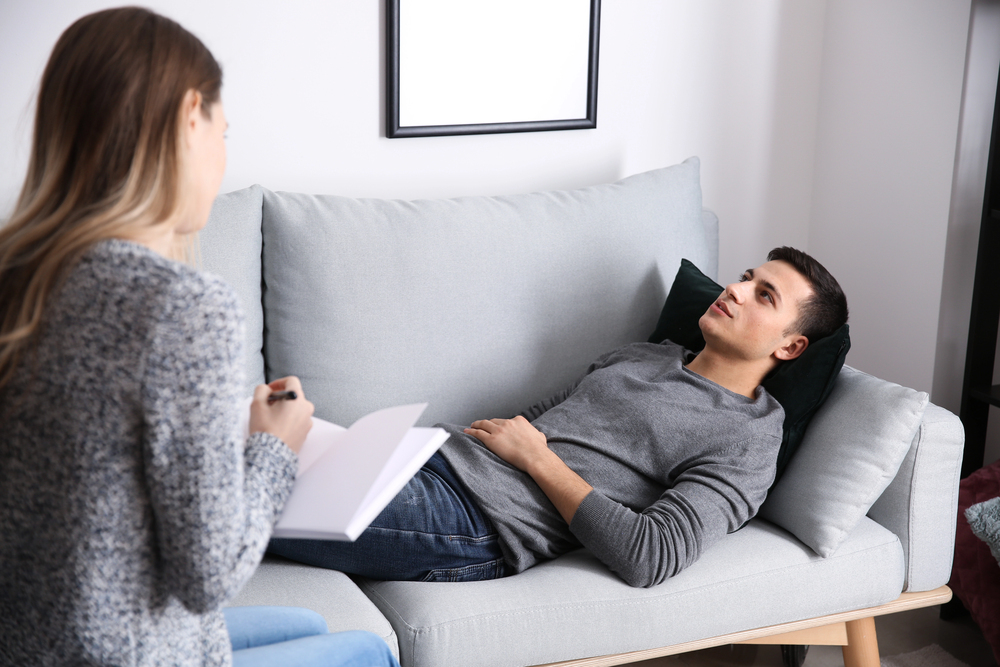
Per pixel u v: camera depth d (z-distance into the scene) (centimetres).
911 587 157
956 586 182
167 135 73
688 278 187
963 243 212
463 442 156
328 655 98
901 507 154
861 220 237
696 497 142
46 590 72
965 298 216
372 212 177
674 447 153
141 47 73
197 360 68
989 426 222
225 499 69
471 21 202
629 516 140
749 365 164
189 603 72
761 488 147
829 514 148
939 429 151
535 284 184
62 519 70
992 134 189
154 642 75
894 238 227
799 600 148
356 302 171
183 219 78
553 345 186
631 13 220
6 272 71
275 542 141
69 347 68
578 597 137
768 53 237
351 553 142
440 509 145
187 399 67
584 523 141
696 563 145
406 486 146
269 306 172
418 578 145
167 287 68
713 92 234
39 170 75
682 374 164
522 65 210
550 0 209
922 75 213
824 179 248
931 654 183
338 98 197
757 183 246
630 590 139
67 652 73
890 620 198
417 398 175
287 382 90
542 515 150
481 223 183
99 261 69
